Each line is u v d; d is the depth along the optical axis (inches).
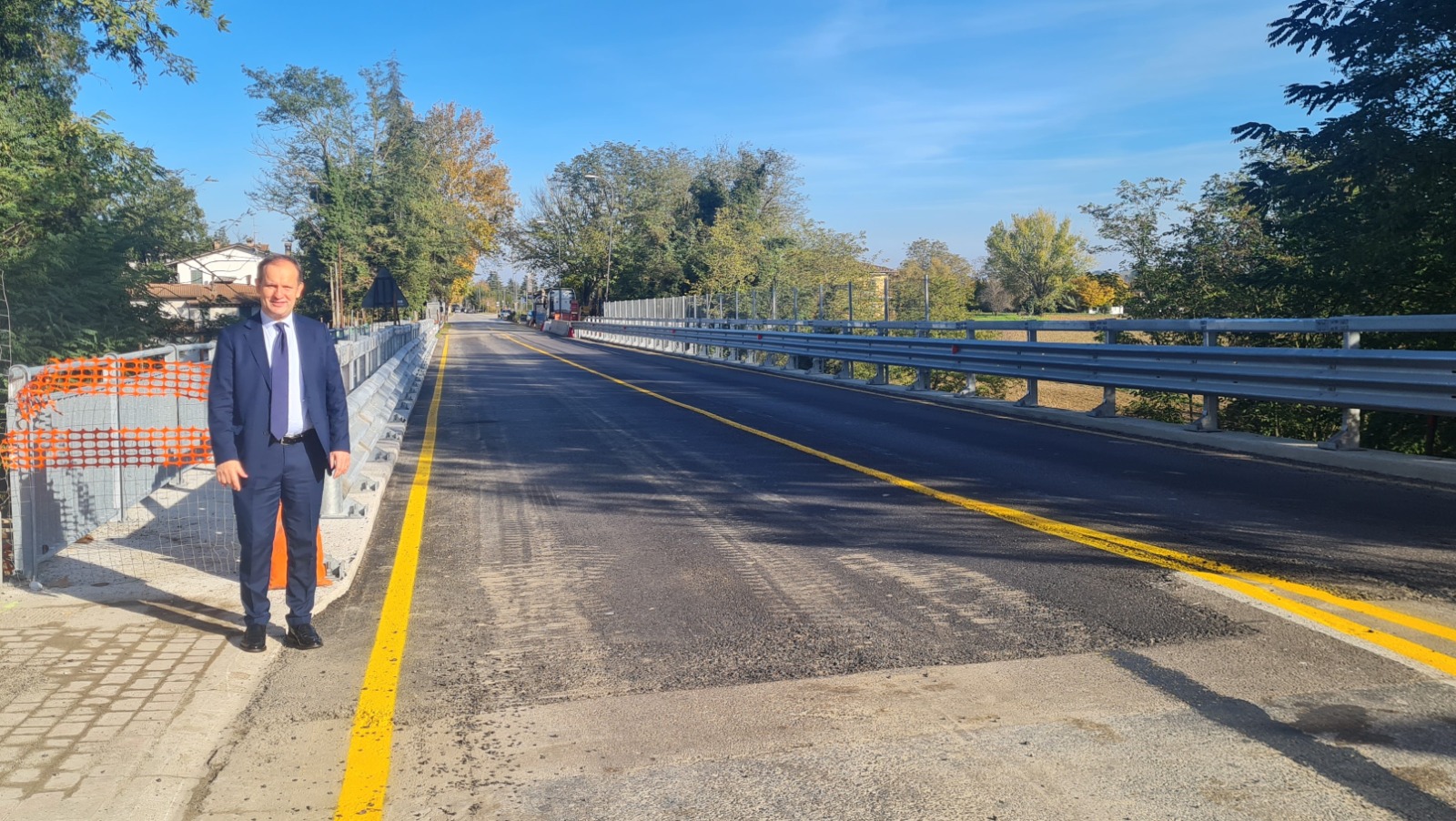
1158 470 370.3
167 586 222.5
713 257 2201.0
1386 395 348.8
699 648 188.4
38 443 234.7
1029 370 578.2
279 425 182.7
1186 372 449.4
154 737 147.0
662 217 3090.6
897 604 211.3
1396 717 148.2
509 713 160.1
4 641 189.2
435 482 378.6
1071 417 530.9
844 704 160.1
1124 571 230.8
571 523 302.5
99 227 641.0
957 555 250.8
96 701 160.9
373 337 582.2
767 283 2206.0
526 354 1510.8
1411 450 478.9
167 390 323.9
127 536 268.4
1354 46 475.8
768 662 179.9
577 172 3294.8
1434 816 120.3
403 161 2682.1
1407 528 264.7
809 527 288.4
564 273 3390.7
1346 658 171.9
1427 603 201.0
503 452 455.2
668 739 148.9
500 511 323.9
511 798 131.9
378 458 413.7
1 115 620.7
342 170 2518.5
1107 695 159.8
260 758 144.3
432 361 1290.6
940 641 187.9
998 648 183.0
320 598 217.2
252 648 185.2
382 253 2568.9
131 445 293.7
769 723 153.6
